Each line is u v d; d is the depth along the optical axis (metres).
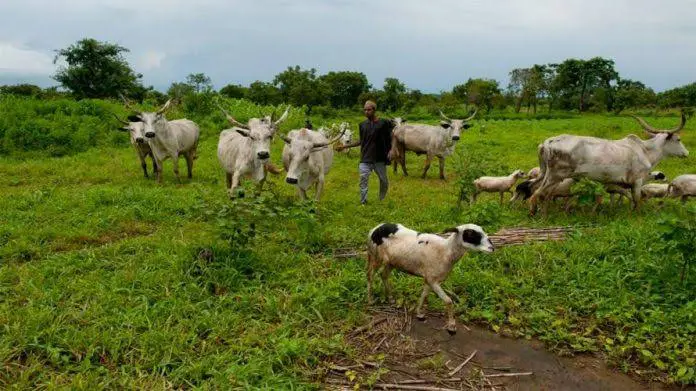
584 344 4.58
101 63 54.34
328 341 4.50
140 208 8.42
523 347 4.63
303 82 73.56
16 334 4.29
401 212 8.71
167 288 5.29
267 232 7.12
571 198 8.66
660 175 9.70
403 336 4.75
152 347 4.29
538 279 5.76
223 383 3.83
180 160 14.84
